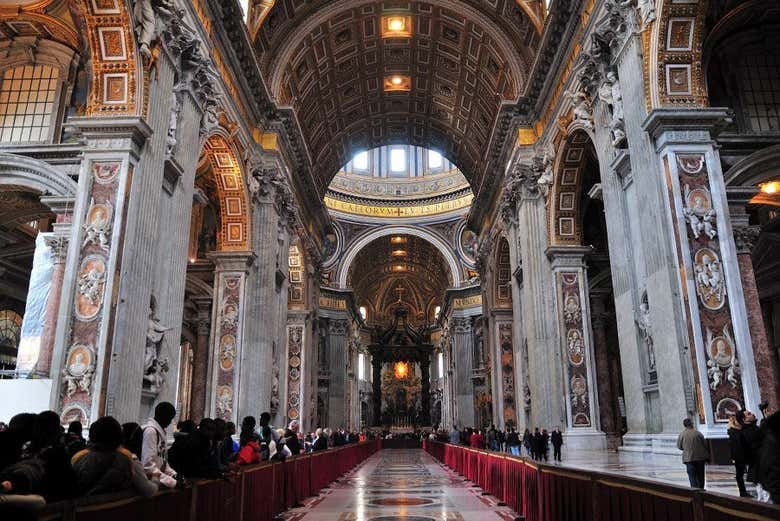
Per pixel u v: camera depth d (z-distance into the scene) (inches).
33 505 100.7
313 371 1083.9
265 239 683.4
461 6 791.7
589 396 613.3
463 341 1664.6
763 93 476.4
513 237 793.6
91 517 120.3
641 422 408.5
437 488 499.8
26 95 470.9
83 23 371.6
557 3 543.5
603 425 723.4
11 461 140.6
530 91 693.3
